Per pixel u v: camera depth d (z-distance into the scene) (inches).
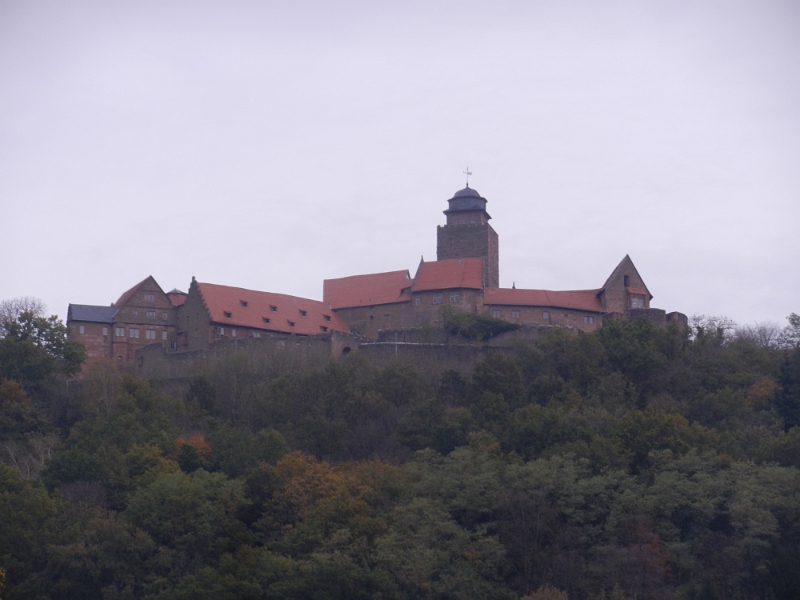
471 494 5191.9
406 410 6604.3
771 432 6190.9
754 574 4788.4
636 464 5669.3
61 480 5364.2
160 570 4763.8
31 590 4547.2
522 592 4739.2
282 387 6850.4
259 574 4601.4
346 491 5147.6
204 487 5246.1
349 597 4527.6
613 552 4817.9
